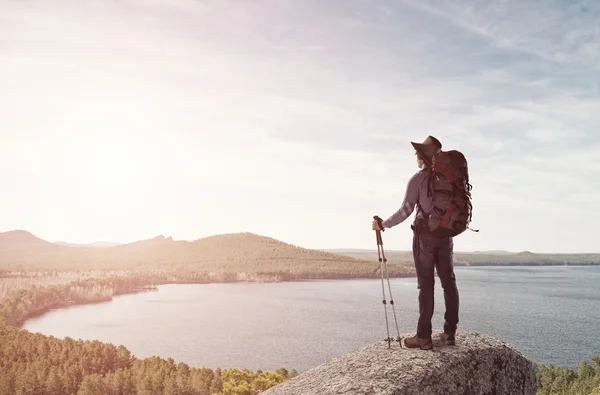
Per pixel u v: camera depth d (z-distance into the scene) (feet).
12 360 436.35
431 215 17.92
